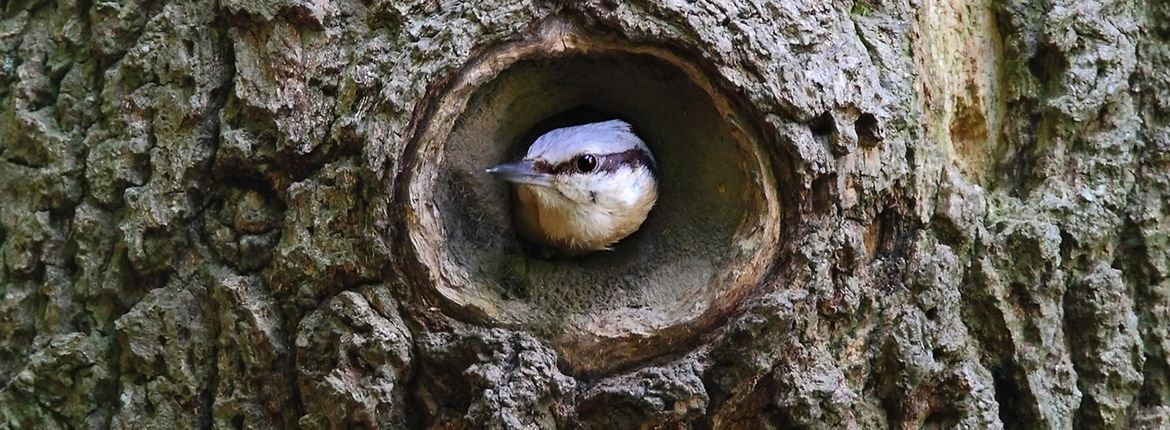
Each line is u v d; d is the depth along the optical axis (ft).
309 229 15.16
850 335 15.69
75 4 16.35
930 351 15.69
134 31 16.05
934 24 16.98
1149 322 16.70
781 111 15.43
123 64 15.80
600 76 17.01
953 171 16.46
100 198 15.67
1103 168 16.81
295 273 15.12
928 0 16.94
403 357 14.92
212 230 15.55
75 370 15.58
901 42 16.53
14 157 16.15
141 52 15.75
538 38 15.46
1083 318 16.48
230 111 15.53
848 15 16.43
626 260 17.42
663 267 16.76
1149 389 16.63
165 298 15.47
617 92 17.51
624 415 14.94
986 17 17.47
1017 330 16.19
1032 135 17.11
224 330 15.26
